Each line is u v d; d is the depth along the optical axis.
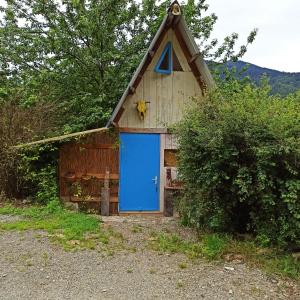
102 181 10.69
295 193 6.10
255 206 6.79
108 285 5.11
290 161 6.30
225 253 6.27
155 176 10.76
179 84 10.82
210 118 7.18
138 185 10.72
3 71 14.93
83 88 14.13
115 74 13.80
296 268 5.68
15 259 5.98
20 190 10.89
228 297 4.80
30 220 8.41
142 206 10.73
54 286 5.04
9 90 12.62
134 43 14.44
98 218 8.95
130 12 14.66
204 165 7.02
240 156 6.75
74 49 13.91
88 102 12.66
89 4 14.37
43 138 11.24
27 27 15.14
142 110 10.52
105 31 13.84
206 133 6.72
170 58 10.70
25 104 11.71
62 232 7.43
